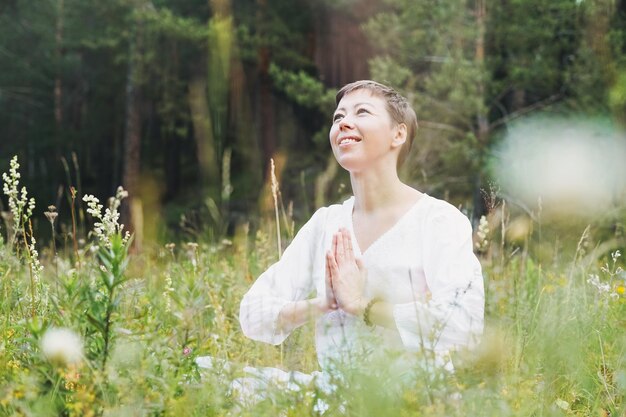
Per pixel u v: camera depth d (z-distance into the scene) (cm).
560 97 1461
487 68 1450
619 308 362
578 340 296
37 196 2603
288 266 310
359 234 292
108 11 2156
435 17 1420
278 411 216
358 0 1956
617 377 279
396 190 291
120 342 221
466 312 263
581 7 1360
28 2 2406
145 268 453
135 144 2239
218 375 229
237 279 450
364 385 208
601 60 1294
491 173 1283
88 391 204
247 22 2017
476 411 206
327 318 282
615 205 972
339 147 290
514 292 383
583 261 509
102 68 2588
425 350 230
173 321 289
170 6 2239
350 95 296
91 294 217
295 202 1864
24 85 2547
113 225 273
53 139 2602
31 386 209
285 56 2022
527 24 1416
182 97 2223
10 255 335
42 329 214
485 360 213
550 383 249
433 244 279
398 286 279
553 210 559
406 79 1459
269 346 300
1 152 2575
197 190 2405
